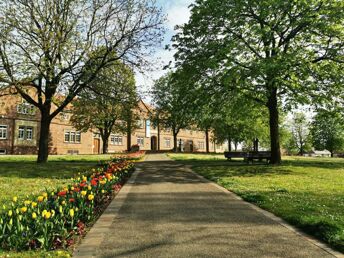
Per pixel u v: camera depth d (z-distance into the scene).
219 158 35.62
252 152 25.84
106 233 6.53
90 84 23.36
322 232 6.29
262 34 19.11
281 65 17.81
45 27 21.27
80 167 19.86
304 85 19.81
